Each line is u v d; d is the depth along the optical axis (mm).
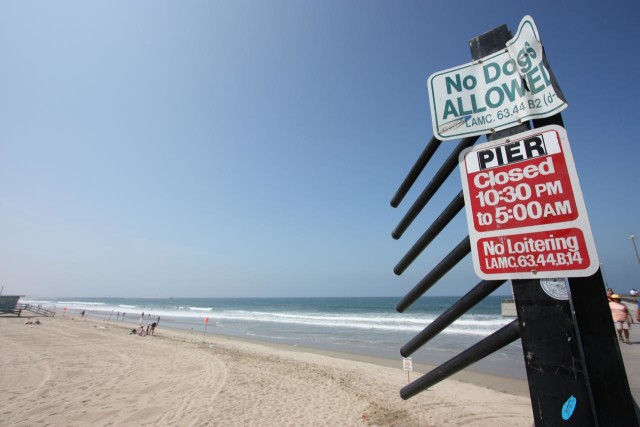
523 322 1016
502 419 6766
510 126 1195
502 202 1145
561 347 944
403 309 1551
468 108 1315
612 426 886
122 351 14633
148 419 7082
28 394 8523
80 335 19891
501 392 8766
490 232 1139
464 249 1213
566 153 1072
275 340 22250
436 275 1314
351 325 32156
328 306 77688
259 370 11562
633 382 7379
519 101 1191
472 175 1229
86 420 7008
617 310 11383
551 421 910
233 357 14047
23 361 12078
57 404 7879
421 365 13352
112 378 10141
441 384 9633
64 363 11906
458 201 1288
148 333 22641
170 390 9039
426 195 1516
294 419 7051
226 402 8102
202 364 12375
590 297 976
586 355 948
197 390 9055
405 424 6617
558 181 1064
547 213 1058
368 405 7770
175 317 46344
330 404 7918
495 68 1287
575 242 999
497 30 1329
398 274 1695
